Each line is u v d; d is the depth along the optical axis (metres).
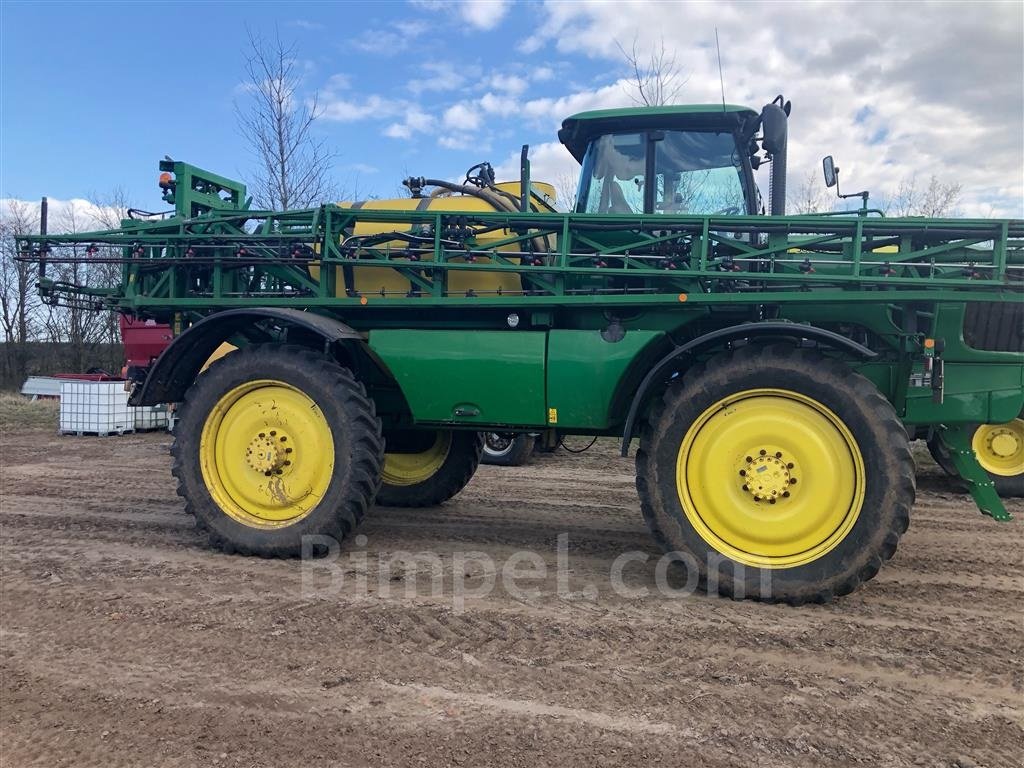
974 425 4.26
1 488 6.62
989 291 3.78
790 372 3.64
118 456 8.88
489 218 4.28
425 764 2.20
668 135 4.71
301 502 4.38
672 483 3.83
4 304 27.02
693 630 3.25
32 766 2.21
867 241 4.04
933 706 2.59
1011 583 4.02
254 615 3.37
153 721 2.45
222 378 4.44
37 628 3.23
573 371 4.13
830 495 3.61
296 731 2.38
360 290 4.73
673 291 4.15
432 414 4.38
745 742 2.34
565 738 2.34
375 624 3.27
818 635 3.22
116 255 4.93
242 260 4.64
